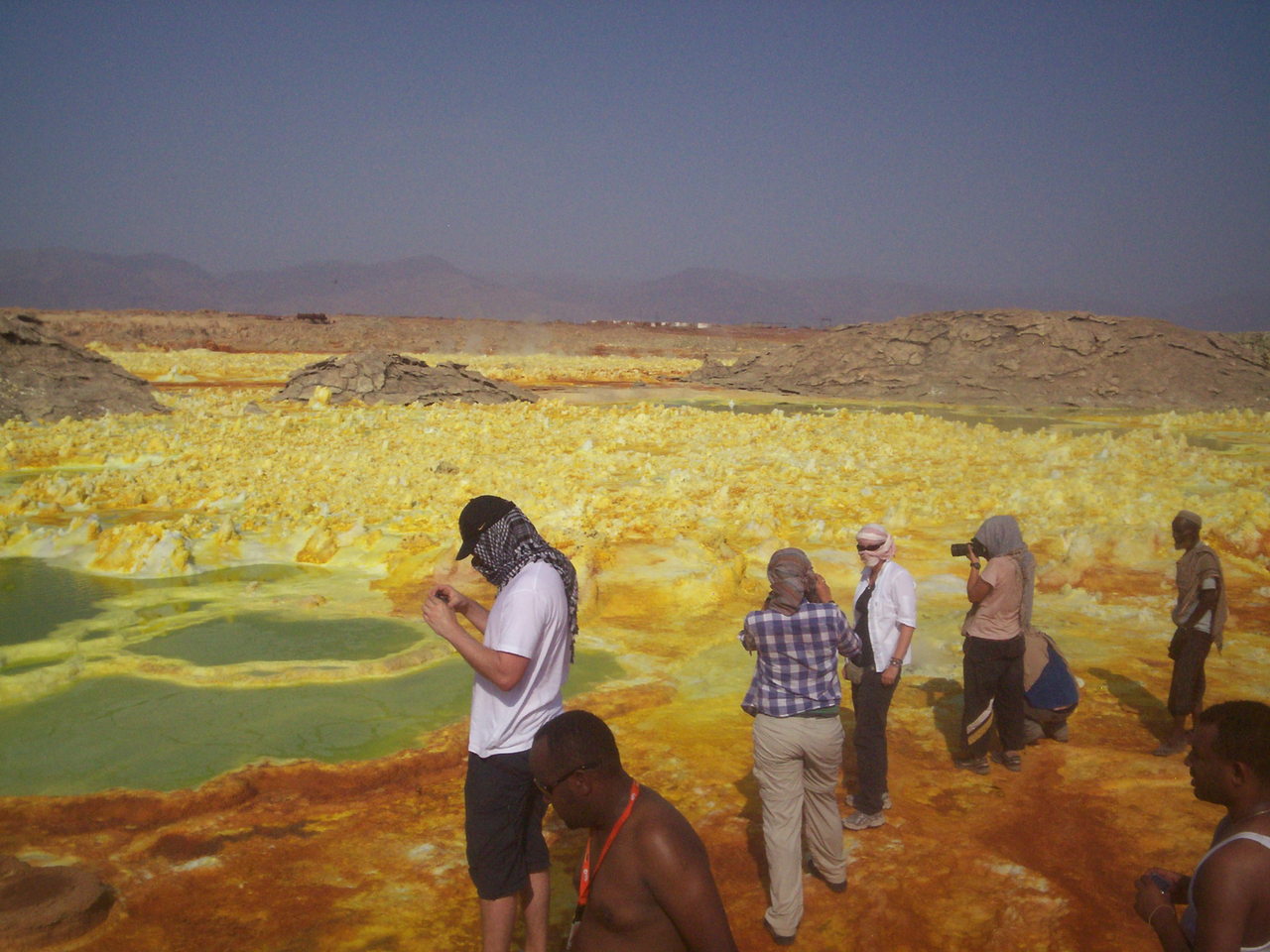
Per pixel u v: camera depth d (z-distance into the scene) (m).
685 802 4.63
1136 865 4.11
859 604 4.50
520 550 3.35
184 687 6.12
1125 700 6.04
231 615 7.64
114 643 6.91
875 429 21.27
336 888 3.90
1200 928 2.20
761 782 3.73
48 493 11.71
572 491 12.23
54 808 4.48
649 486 13.11
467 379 27.77
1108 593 8.45
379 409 24.22
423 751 5.15
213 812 4.55
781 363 36.38
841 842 3.88
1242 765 2.32
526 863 3.27
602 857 2.49
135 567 8.81
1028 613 4.91
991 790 4.83
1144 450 17.56
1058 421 26.05
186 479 12.84
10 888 3.67
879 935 3.65
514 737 3.21
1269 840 2.19
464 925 3.67
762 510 11.16
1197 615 5.15
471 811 3.22
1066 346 32.59
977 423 24.48
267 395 27.20
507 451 16.92
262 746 5.28
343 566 9.19
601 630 7.35
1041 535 10.40
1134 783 4.80
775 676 3.72
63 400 20.53
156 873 3.99
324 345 58.06
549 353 63.84
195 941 3.53
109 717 5.64
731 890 3.93
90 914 3.59
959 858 4.14
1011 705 4.98
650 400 30.73
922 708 5.93
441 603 3.21
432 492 12.16
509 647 3.15
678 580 8.18
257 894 3.84
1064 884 3.96
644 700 5.94
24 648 6.66
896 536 10.44
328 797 4.75
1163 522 10.80
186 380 32.72
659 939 2.46
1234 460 17.16
